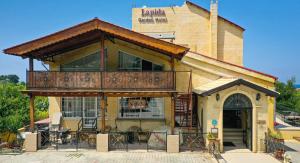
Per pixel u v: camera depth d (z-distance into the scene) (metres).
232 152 14.85
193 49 26.08
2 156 14.28
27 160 13.59
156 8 27.08
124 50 18.14
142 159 13.65
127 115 18.23
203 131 15.91
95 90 15.21
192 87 18.50
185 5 26.52
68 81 15.35
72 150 15.30
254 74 18.47
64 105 18.69
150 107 18.17
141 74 15.20
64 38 14.99
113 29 14.88
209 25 26.03
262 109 14.91
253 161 13.22
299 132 19.17
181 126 17.58
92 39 16.86
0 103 19.47
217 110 14.95
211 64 18.53
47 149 15.52
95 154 14.58
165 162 13.14
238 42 25.73
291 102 34.00
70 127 18.53
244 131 16.73
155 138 15.93
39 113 26.75
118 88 15.20
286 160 12.89
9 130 17.53
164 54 17.00
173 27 26.75
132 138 17.03
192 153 14.61
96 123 18.30
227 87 14.69
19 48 15.04
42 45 15.02
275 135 14.59
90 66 18.25
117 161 13.37
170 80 15.09
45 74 15.45
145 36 14.85
